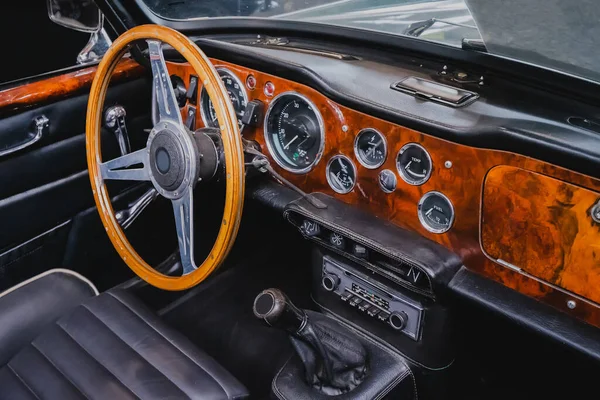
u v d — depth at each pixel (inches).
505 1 46.2
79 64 75.4
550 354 65.2
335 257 65.1
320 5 70.7
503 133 48.4
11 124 66.9
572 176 46.4
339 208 62.4
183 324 84.1
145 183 81.1
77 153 75.0
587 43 46.9
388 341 64.1
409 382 62.5
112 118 75.0
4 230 69.6
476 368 70.8
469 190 52.7
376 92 58.7
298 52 68.1
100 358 57.8
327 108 60.4
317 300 70.0
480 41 58.3
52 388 55.5
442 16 63.2
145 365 57.0
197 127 73.2
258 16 74.7
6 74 68.8
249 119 65.8
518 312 51.5
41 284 65.6
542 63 53.3
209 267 59.2
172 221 86.7
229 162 55.1
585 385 67.8
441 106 56.0
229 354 80.5
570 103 55.2
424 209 56.8
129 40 59.7
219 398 54.2
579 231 47.6
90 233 80.1
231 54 66.3
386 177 58.1
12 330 61.5
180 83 73.1
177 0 75.8
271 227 88.7
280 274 91.9
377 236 57.6
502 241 52.4
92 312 62.3
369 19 67.6
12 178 68.3
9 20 66.3
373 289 62.1
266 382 77.0
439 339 60.2
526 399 69.5
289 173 66.9
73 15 72.5
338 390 61.2
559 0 43.3
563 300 50.7
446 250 56.5
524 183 49.1
